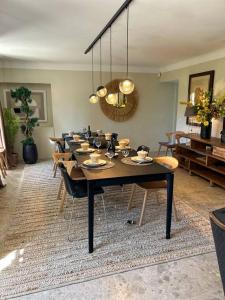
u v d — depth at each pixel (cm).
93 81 605
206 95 424
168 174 230
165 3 230
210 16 264
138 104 652
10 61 540
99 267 203
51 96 591
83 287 182
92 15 262
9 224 275
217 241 125
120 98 627
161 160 292
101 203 331
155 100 664
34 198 350
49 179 438
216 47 408
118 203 331
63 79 585
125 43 378
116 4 233
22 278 191
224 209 134
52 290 179
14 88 573
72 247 231
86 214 299
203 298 171
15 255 219
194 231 257
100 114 626
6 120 526
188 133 505
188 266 204
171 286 182
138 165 254
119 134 654
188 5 235
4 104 574
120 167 247
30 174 470
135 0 223
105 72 610
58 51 441
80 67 589
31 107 593
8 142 536
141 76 638
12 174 471
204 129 427
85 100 609
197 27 302
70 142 418
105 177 214
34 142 594
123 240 242
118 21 279
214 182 384
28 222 279
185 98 543
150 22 283
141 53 458
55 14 259
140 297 172
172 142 573
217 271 198
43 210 311
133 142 670
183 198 346
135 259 213
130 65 608
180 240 241
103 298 172
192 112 438
